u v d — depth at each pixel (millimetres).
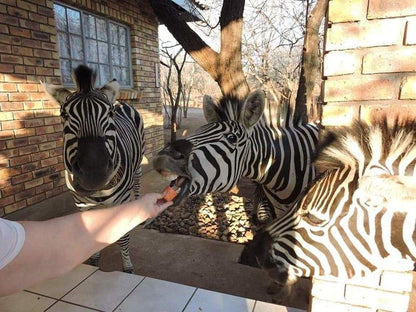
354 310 1219
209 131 1892
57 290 2201
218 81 4195
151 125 6785
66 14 4562
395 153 1012
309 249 1100
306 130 2375
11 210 3613
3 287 810
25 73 3701
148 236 3562
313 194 1138
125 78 6082
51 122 4074
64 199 4289
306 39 4074
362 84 1166
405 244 954
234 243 3389
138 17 6098
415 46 1067
